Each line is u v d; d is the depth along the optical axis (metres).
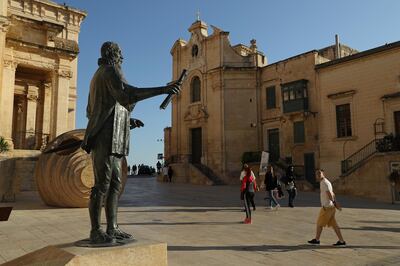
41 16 29.62
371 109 24.77
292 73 30.89
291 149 29.92
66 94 24.28
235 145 33.91
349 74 26.30
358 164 22.33
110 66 4.20
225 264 6.01
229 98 34.44
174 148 39.38
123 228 9.38
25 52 23.00
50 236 8.03
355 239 8.34
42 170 13.16
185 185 31.22
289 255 6.75
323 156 27.48
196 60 37.78
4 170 15.97
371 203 18.41
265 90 33.53
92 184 12.92
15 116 28.52
